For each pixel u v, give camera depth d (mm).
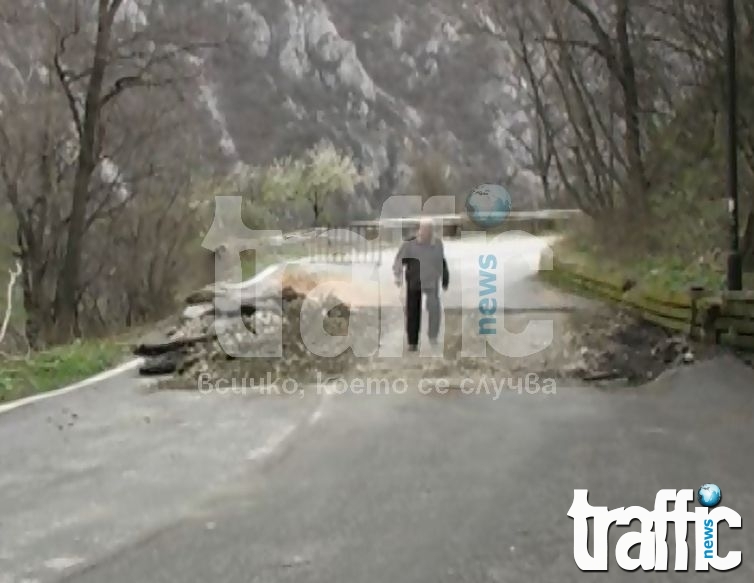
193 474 9164
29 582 6418
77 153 35000
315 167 71250
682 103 32531
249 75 103625
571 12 36250
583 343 16953
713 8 27766
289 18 126250
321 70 125688
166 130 38062
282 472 9156
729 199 18016
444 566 6523
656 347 16422
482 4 41562
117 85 32406
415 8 133125
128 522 7691
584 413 11781
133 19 32438
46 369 16641
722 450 9750
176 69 33344
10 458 10023
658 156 32906
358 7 139500
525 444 10125
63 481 9016
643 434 10562
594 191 40438
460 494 8242
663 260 27641
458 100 116812
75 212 32250
